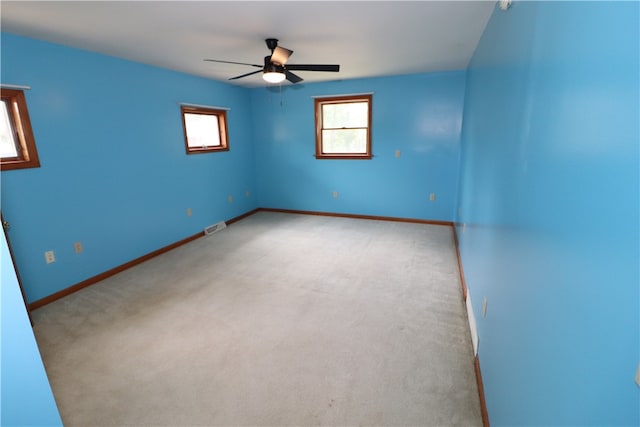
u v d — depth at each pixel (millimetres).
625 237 545
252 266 3459
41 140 2705
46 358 2049
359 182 5293
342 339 2193
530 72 1197
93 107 3094
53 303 2766
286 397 1726
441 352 2055
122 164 3416
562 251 823
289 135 5547
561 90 880
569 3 844
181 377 1876
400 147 4895
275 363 1977
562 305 806
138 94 3549
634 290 515
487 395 1576
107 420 1605
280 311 2553
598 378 623
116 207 3377
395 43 2969
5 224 2467
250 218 5598
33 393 929
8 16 2158
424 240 4207
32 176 2660
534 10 1177
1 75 2449
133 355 2066
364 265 3428
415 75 4551
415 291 2848
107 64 3197
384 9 2178
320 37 2768
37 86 2656
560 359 800
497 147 1812
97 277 3199
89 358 2045
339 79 4871
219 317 2482
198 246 4156
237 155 5387
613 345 574
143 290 2959
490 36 2260
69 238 2953
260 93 5551
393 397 1716
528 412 1010
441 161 4715
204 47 2996
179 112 4117
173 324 2402
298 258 3662
